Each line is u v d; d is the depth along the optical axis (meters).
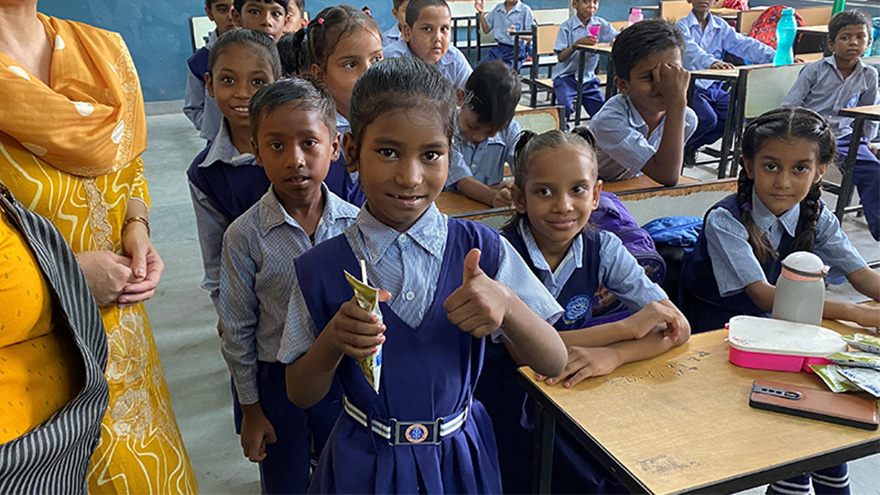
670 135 2.18
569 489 1.39
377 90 0.85
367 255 0.92
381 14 7.64
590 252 1.41
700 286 1.73
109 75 0.97
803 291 1.22
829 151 1.56
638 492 0.85
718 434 0.95
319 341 0.86
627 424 0.98
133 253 1.06
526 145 1.37
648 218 2.03
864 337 1.17
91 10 6.51
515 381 1.40
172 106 6.90
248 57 1.52
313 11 7.45
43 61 0.94
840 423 0.97
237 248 1.28
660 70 2.15
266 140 1.24
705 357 1.19
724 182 2.06
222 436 1.96
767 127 1.55
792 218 1.63
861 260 1.66
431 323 0.92
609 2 8.04
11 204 0.80
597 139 2.30
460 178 2.17
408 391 0.92
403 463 0.93
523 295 0.98
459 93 2.17
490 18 6.88
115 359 1.02
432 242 0.93
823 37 5.06
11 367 0.79
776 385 1.07
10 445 0.74
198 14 6.80
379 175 0.86
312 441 1.41
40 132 0.87
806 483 1.46
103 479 1.00
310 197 1.29
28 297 0.79
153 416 1.11
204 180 1.51
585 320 1.46
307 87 1.26
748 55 5.14
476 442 0.99
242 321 1.32
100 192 1.01
